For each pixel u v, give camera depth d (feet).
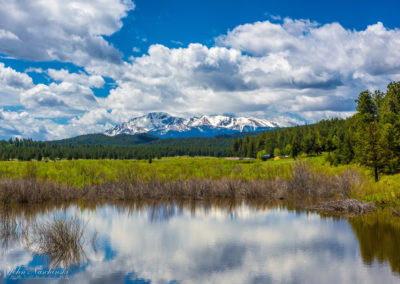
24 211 63.31
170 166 113.91
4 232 45.14
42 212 62.34
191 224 53.01
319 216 59.47
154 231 48.21
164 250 39.06
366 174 106.93
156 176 92.12
